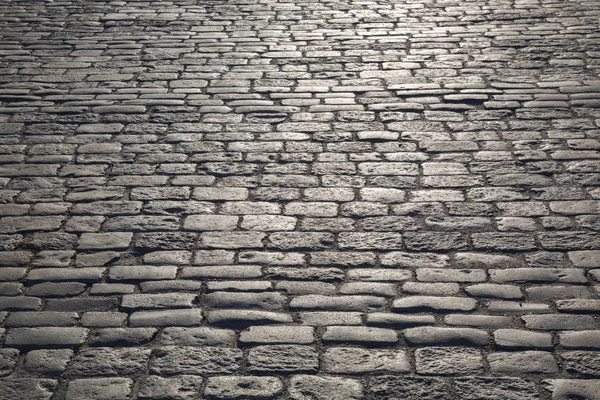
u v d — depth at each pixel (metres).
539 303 4.43
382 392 3.78
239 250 4.96
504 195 5.54
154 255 4.91
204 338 4.18
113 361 4.02
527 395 3.75
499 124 6.62
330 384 3.84
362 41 8.67
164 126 6.71
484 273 4.69
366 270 4.74
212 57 8.26
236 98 7.24
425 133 6.50
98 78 7.77
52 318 4.36
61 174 5.95
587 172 5.82
